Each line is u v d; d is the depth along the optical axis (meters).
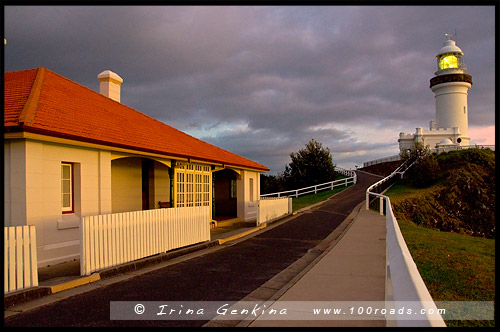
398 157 57.97
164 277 7.89
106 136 10.47
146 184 15.14
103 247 8.05
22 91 10.67
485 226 32.34
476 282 7.54
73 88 13.62
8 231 6.15
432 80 56.62
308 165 42.56
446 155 44.31
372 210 22.95
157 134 14.88
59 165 9.22
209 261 9.64
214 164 16.81
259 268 8.79
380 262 8.71
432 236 13.88
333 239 13.26
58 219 9.10
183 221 10.98
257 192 22.50
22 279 6.36
